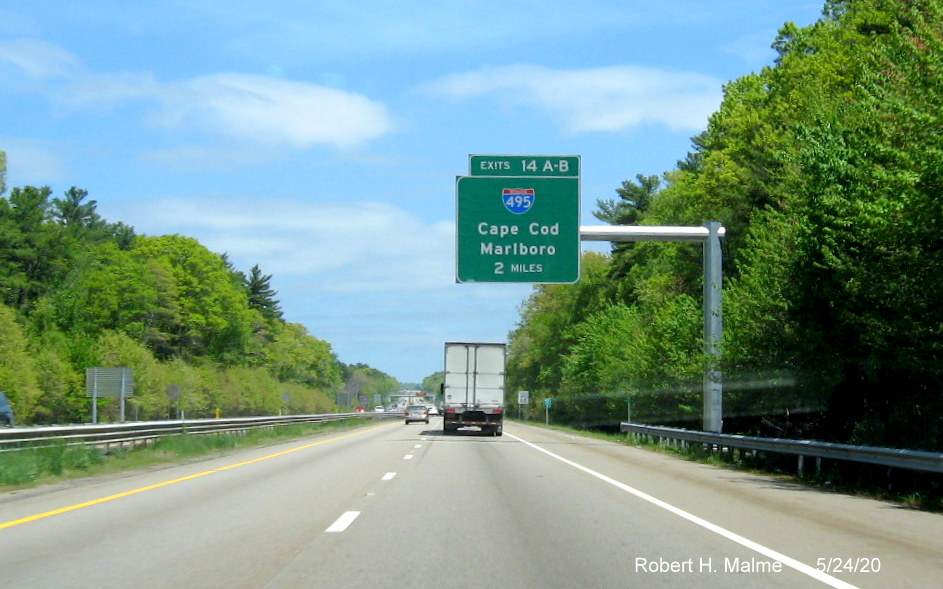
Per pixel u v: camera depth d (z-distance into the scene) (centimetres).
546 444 3491
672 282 5747
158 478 1906
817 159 2103
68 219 11775
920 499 1474
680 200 6994
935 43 1709
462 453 2798
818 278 2189
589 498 1525
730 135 5338
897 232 1781
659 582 835
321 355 15750
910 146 1719
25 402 5734
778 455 2261
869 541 1073
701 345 3625
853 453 1730
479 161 2794
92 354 6806
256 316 12512
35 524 1195
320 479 1856
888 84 1892
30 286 7681
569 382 8269
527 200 2784
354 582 825
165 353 8894
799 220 2370
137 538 1073
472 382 4331
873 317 1972
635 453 2986
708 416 2811
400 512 1316
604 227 2809
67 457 2059
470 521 1225
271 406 10388
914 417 2214
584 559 946
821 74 4088
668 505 1431
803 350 2392
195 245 9369
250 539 1065
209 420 3616
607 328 6869
